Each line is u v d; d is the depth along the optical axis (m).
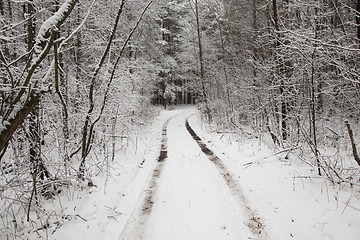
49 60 4.90
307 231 3.13
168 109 28.84
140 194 4.79
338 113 6.73
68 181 4.16
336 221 3.19
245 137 9.42
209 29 19.19
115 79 5.90
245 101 10.93
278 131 7.52
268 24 8.34
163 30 22.27
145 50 16.00
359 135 6.60
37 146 3.60
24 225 3.10
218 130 11.91
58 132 4.80
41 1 4.15
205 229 3.40
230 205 4.06
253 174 5.36
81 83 5.57
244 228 3.38
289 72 7.11
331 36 4.89
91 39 6.75
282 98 6.95
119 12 3.87
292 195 4.12
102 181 4.91
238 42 11.60
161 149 8.90
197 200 4.33
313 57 4.46
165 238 3.26
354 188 4.02
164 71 24.44
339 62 3.97
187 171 6.04
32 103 2.14
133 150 8.12
